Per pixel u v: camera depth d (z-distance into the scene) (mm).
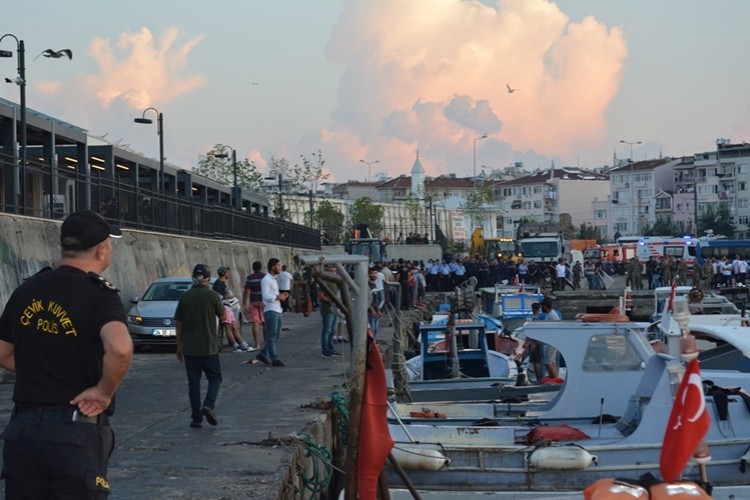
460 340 24469
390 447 8445
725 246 104938
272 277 23156
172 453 12477
